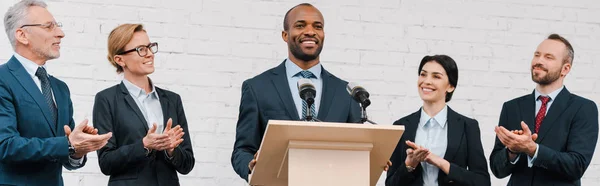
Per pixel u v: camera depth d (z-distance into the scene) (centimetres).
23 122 466
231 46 624
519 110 545
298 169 381
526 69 654
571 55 545
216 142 614
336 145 383
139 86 522
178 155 504
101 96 514
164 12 621
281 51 629
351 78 631
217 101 618
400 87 636
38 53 483
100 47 612
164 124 516
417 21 647
